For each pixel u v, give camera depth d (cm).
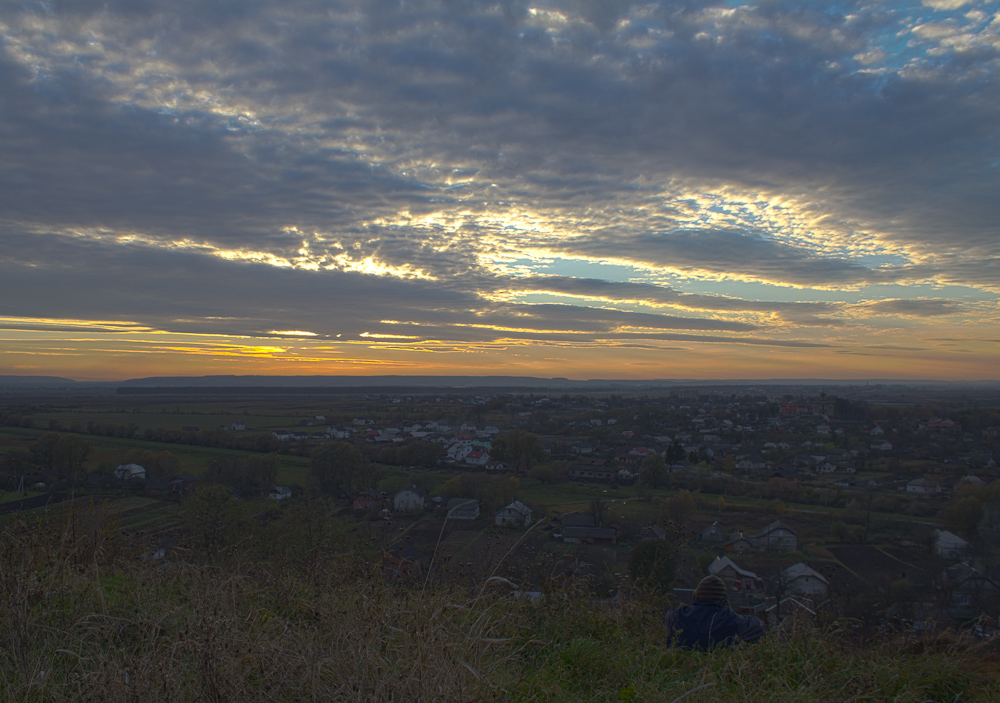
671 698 307
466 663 285
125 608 355
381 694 258
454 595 395
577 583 475
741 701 311
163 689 248
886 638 431
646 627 437
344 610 362
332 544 638
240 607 364
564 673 349
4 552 360
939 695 348
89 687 247
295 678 273
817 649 391
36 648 302
